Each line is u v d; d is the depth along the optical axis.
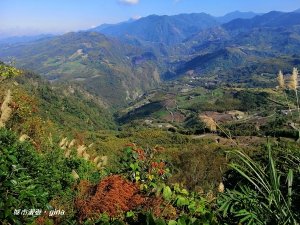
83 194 5.99
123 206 5.25
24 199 4.78
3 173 4.89
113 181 5.62
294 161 4.32
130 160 6.68
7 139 8.27
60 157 10.99
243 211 3.84
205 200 5.36
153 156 6.97
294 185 4.20
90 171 10.62
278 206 3.48
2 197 4.54
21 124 13.66
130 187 5.68
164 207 5.19
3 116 11.44
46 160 9.11
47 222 4.83
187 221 3.95
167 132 82.25
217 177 10.51
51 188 6.66
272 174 3.54
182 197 5.30
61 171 9.01
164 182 6.71
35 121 14.53
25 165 7.10
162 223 3.58
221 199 4.36
